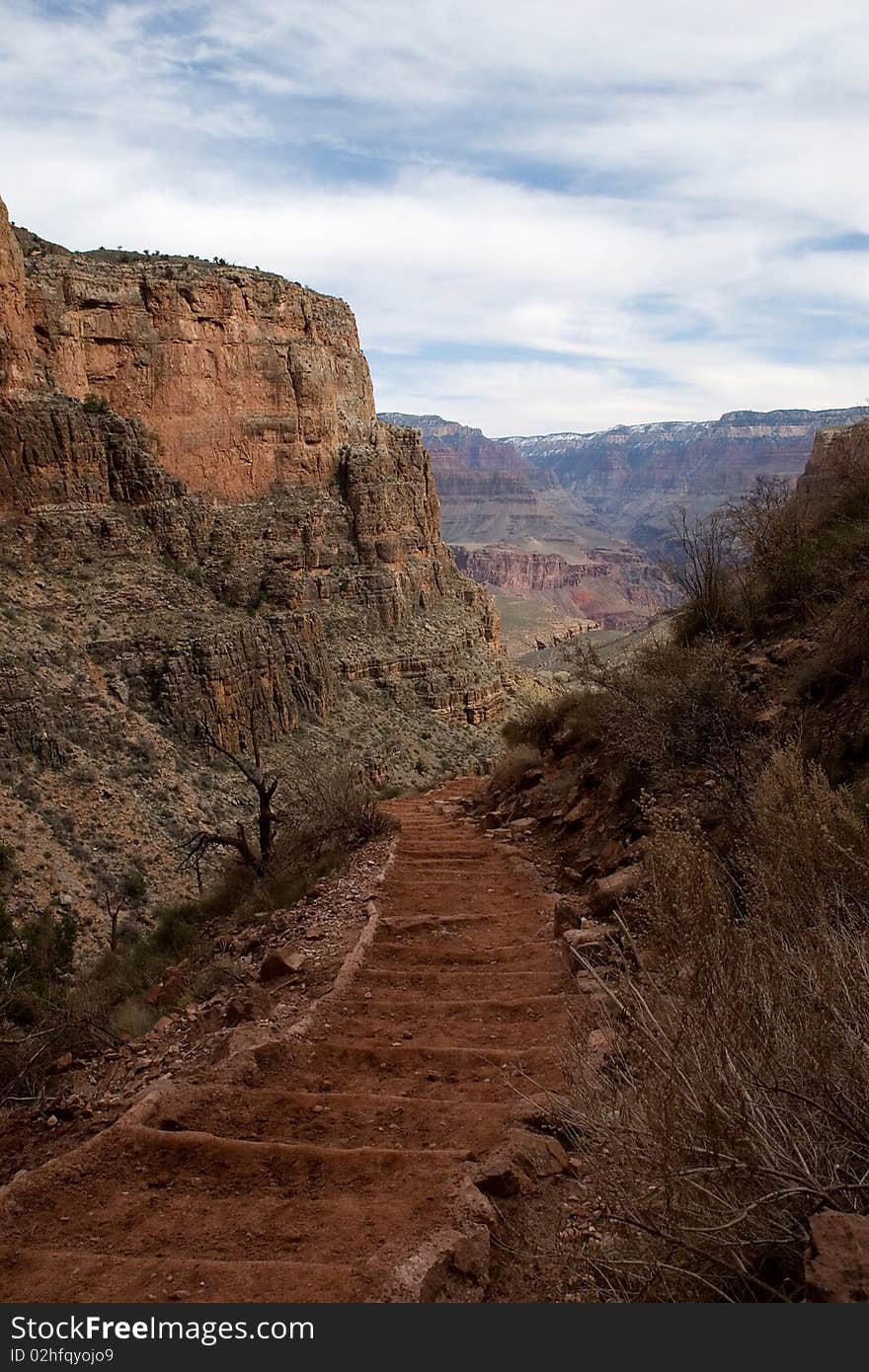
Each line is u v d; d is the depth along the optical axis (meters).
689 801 8.90
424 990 8.05
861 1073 3.28
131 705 51.09
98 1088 7.62
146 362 70.81
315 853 16.28
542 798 15.15
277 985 8.94
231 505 77.50
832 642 9.38
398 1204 4.53
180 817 43.69
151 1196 4.83
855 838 5.00
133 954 16.89
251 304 79.31
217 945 12.13
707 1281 2.91
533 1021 7.12
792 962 3.89
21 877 34.06
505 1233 4.33
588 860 11.22
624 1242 3.39
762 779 6.20
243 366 78.94
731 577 13.70
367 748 66.00
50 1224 4.63
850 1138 3.19
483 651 95.88
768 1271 3.08
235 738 56.06
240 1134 5.56
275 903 14.38
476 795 19.33
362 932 9.69
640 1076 3.88
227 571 69.19
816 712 8.90
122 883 36.81
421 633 88.62
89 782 41.91
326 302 92.94
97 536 59.94
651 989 4.31
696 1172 2.97
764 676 10.63
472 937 9.60
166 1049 8.42
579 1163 4.14
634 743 10.27
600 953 7.46
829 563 11.96
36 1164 6.00
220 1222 4.54
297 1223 4.47
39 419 58.38
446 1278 3.91
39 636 49.44
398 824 16.64
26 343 61.06
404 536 94.94
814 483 14.17
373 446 94.19
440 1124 5.47
